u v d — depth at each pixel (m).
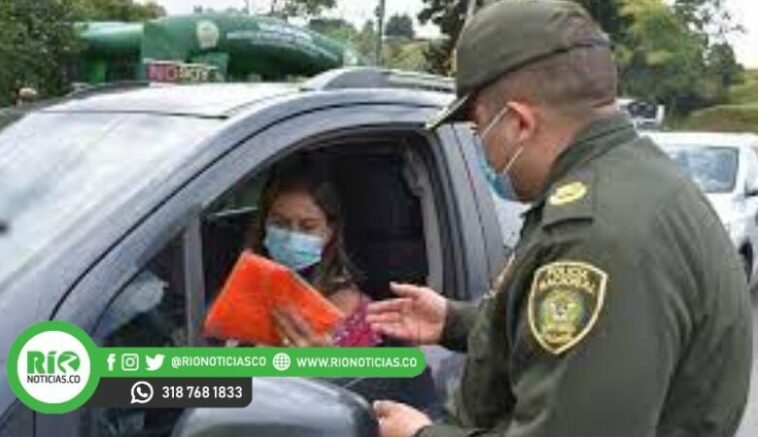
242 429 1.79
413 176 3.02
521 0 1.96
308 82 2.80
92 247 2.04
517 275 1.86
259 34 11.36
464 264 3.00
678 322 1.77
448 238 3.00
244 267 2.40
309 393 1.82
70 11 14.40
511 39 1.92
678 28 65.00
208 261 2.63
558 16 1.92
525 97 1.92
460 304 2.67
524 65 1.91
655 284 1.74
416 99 3.02
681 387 1.86
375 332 2.63
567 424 1.72
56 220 2.17
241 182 2.33
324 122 2.62
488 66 1.94
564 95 1.90
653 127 15.75
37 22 14.09
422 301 2.65
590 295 1.72
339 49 12.27
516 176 1.98
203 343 2.21
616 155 1.87
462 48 2.00
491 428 1.99
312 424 1.77
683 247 1.79
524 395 1.79
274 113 2.50
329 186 2.88
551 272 1.77
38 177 2.38
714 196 11.02
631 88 63.78
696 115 67.38
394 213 3.09
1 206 2.28
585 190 1.82
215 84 2.95
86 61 14.07
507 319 1.90
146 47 11.29
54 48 14.10
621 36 62.00
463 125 3.02
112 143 2.44
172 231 2.14
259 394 1.82
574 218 1.78
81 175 2.33
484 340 1.98
